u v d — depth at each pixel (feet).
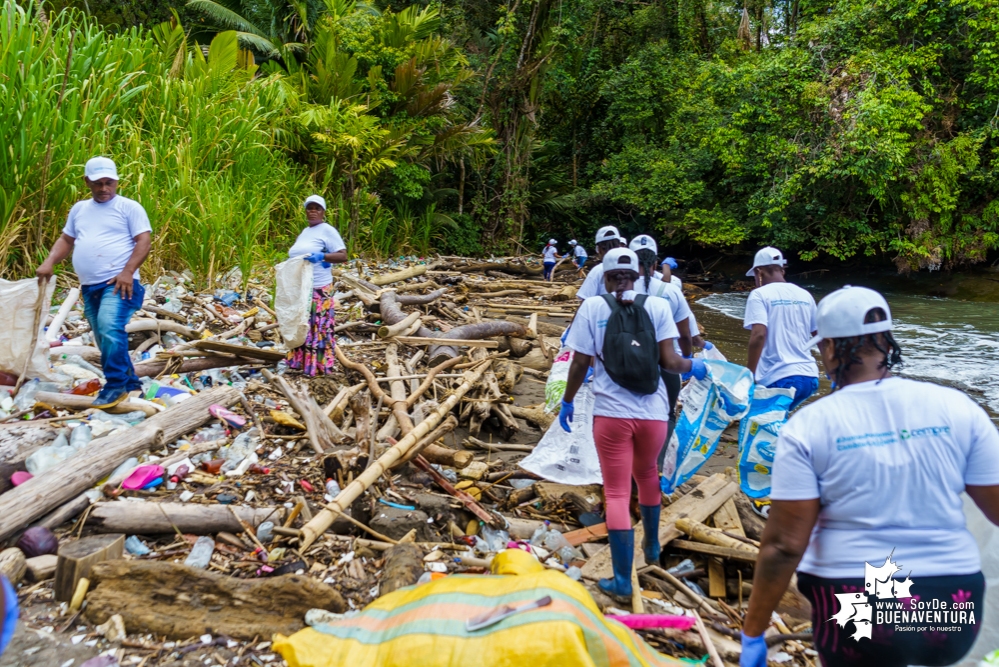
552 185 83.66
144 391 16.79
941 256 61.46
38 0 27.71
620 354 11.15
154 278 25.76
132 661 9.04
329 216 48.49
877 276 67.26
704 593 12.42
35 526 10.93
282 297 19.13
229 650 9.38
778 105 62.03
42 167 22.03
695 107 72.33
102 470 12.25
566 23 75.72
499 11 72.02
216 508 11.89
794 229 66.80
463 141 63.00
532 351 29.76
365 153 51.49
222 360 19.22
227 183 31.07
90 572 10.03
